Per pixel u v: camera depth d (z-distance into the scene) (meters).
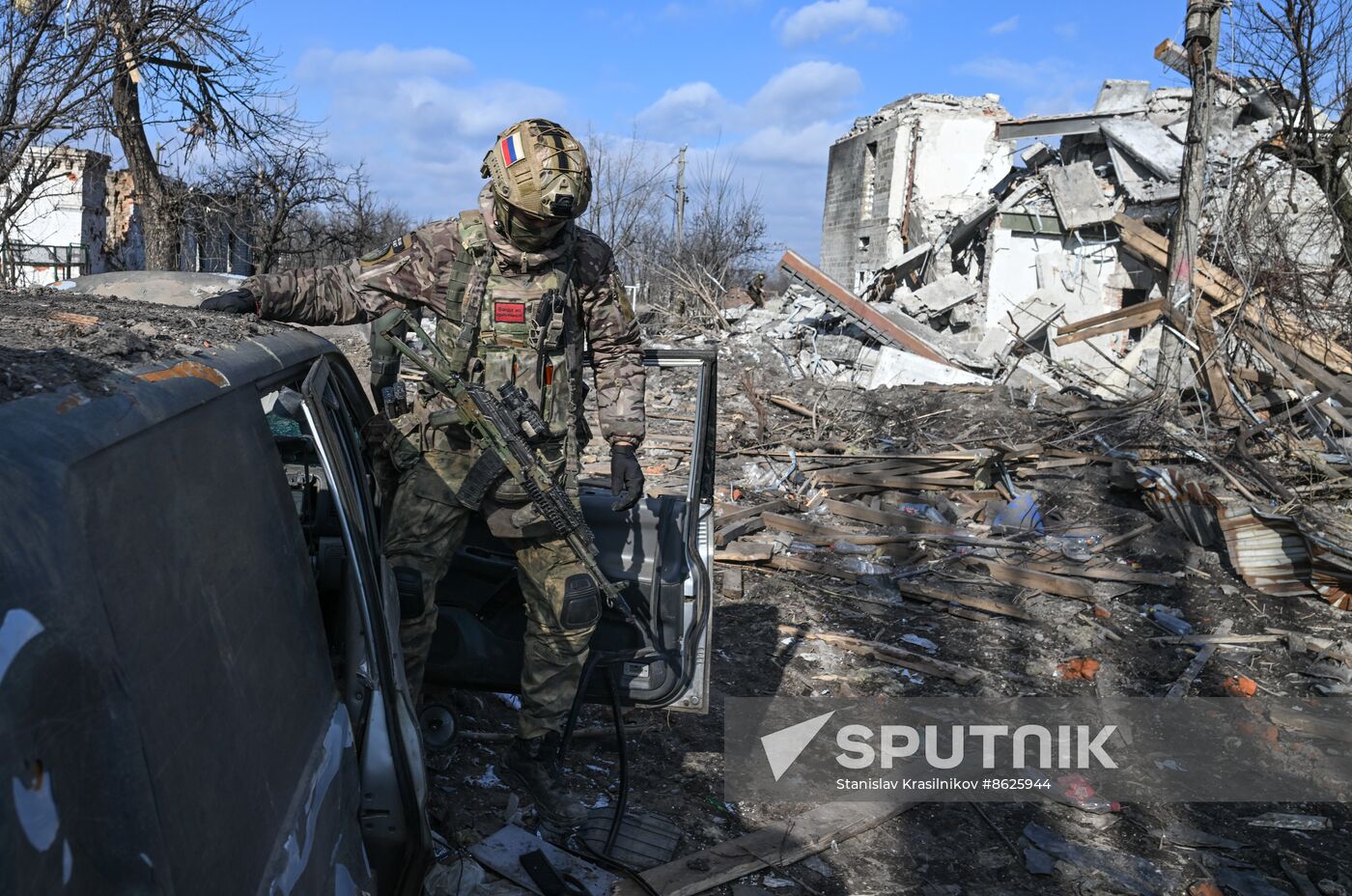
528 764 2.93
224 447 1.40
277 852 1.25
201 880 1.03
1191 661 4.97
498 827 2.95
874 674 4.63
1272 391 9.25
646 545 3.13
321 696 1.61
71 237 21.84
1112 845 3.29
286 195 20.73
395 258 2.58
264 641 1.39
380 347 2.97
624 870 2.80
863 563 6.11
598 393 2.95
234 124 14.30
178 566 1.15
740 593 5.45
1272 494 7.38
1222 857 3.25
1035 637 5.22
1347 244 11.86
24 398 1.01
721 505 6.93
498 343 2.63
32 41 10.96
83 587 0.92
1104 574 6.04
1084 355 16.56
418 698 2.80
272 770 1.30
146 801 0.93
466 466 2.69
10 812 0.77
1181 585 5.96
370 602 1.90
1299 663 5.00
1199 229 11.76
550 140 2.48
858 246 27.77
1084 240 17.19
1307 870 3.21
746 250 31.78
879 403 10.66
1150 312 10.51
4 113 11.16
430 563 2.71
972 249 19.14
